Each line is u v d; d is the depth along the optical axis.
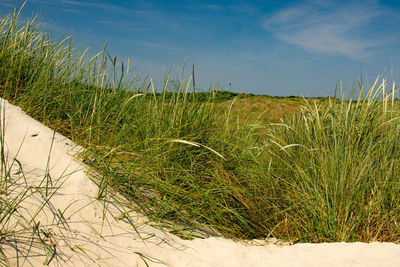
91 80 3.81
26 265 1.75
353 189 2.79
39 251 1.86
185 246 2.42
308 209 2.96
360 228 2.77
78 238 2.06
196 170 3.31
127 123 3.47
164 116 3.55
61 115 3.51
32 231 1.95
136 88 3.99
